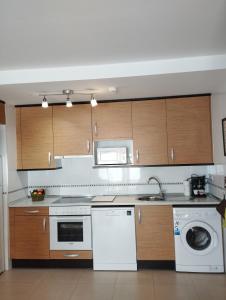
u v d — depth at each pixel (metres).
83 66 2.88
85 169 4.45
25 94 3.49
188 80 3.07
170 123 3.98
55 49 2.44
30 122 4.18
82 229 3.83
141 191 4.34
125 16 1.93
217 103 3.63
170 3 1.79
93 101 3.34
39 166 4.15
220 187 3.58
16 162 4.18
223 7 1.85
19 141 4.19
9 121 4.03
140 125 4.03
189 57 2.73
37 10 1.83
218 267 3.51
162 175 4.31
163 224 3.68
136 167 4.25
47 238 3.88
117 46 2.42
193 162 3.93
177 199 3.83
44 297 3.04
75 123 4.12
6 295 3.11
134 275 3.55
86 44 2.36
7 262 3.88
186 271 3.59
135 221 3.73
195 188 4.06
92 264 3.86
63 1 1.74
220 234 3.51
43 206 3.89
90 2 1.76
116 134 4.06
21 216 3.93
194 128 3.93
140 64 2.81
